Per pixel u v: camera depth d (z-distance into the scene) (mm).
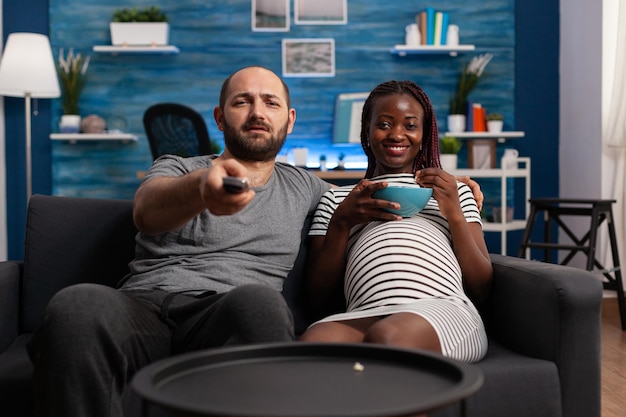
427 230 1854
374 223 1939
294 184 1959
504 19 5258
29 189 4836
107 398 1356
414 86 2072
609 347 3445
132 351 1488
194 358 1096
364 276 1794
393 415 850
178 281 1738
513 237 5262
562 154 5262
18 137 5207
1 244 5090
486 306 1954
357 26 5262
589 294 1593
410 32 5109
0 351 1812
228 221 1807
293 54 5262
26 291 1927
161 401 873
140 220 1624
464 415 991
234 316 1458
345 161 5281
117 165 5246
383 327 1516
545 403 1568
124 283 1833
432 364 1095
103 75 5223
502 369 1566
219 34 5246
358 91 5273
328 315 1997
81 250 1951
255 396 960
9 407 1494
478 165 5035
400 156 2031
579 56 4965
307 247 2016
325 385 1014
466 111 5148
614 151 4688
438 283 1761
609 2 4660
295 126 5273
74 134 5023
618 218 4629
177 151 4621
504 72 5270
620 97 4418
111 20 5203
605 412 2426
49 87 4770
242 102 1859
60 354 1331
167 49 5043
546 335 1622
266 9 5246
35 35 4746
